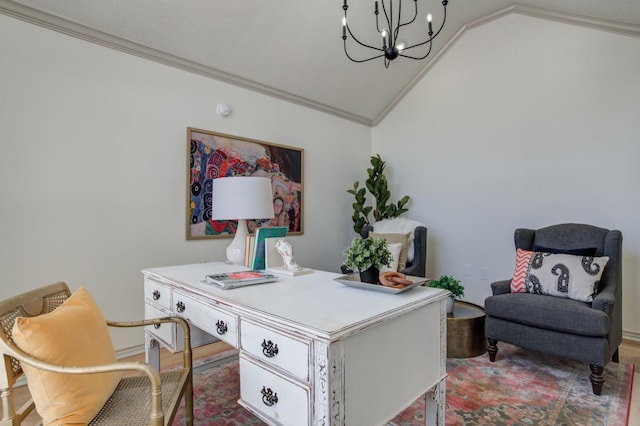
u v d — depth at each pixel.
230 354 2.51
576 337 2.02
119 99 2.51
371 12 3.09
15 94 2.11
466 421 1.70
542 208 3.28
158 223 2.70
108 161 2.46
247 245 2.02
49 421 0.98
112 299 2.47
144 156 2.63
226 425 1.67
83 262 2.35
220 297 1.28
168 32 2.57
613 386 2.05
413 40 3.61
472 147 3.75
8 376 0.98
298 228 3.79
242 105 3.27
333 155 4.20
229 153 3.15
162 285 1.70
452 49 3.89
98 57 2.42
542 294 2.36
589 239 2.49
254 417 1.74
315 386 0.91
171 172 2.78
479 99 3.69
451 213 3.92
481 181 3.68
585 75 3.04
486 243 3.65
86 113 2.37
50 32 2.22
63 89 2.27
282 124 3.63
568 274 2.28
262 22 2.79
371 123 4.65
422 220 4.17
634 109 2.82
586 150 3.04
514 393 1.97
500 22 3.53
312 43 3.17
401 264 3.30
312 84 3.65
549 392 1.98
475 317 2.52
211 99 3.04
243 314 1.15
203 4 2.49
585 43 3.04
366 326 0.98
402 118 4.37
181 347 1.63
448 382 2.11
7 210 2.08
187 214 2.86
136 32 2.48
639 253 2.79
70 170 2.30
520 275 2.50
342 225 4.31
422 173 4.18
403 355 1.14
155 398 0.94
